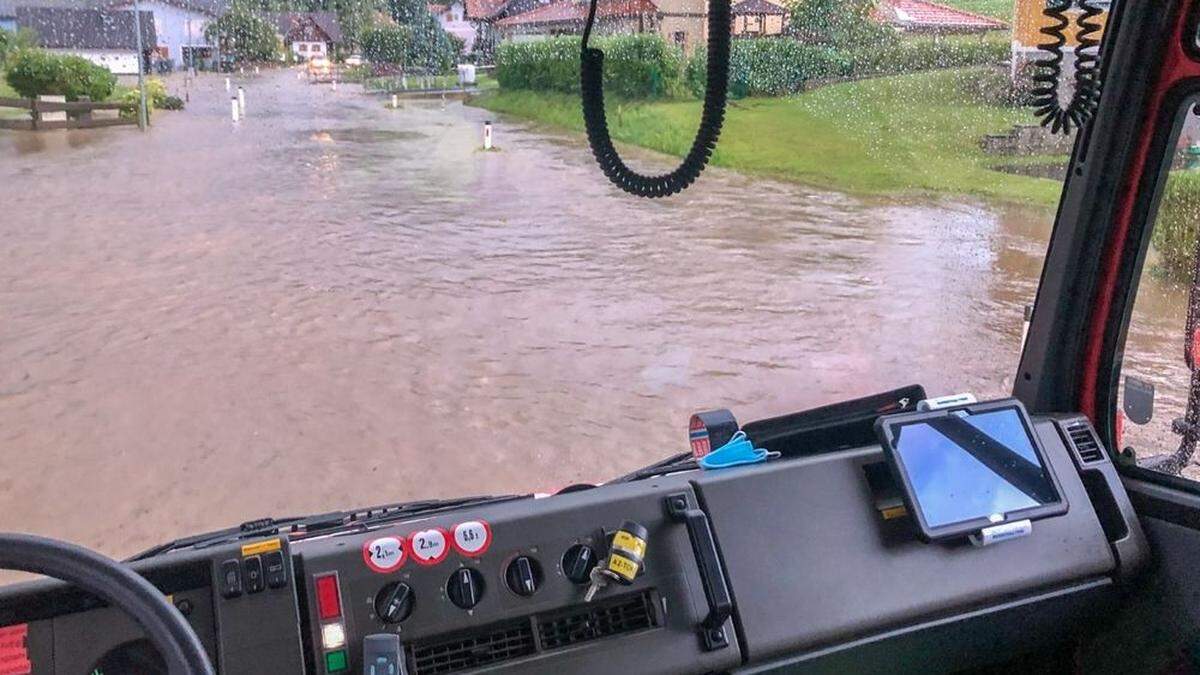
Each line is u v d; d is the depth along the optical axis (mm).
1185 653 2256
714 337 8531
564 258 12133
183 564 1525
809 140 16797
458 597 1642
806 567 1900
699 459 2102
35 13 24844
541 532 1740
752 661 1803
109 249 11633
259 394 6730
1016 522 2047
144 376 7023
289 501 4871
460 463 5574
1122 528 2287
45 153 19000
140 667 1431
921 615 1949
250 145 21859
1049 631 2250
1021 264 8953
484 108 30797
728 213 14891
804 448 2205
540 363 7730
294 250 12109
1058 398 2611
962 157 13008
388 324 8945
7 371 6949
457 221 14500
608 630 1729
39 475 4980
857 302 9578
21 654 1397
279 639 1519
